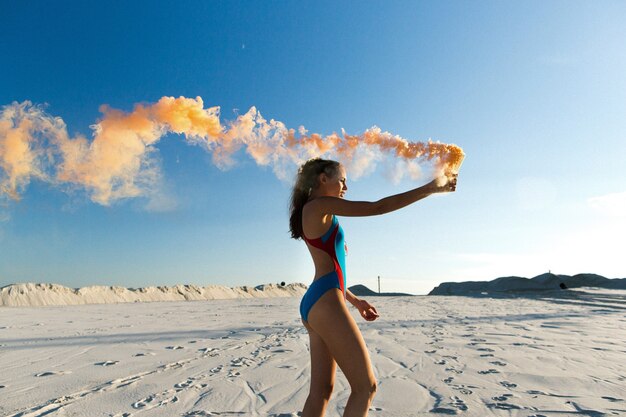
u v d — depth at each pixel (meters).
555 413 3.28
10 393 3.99
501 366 5.05
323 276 2.22
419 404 3.54
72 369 5.07
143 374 4.77
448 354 5.86
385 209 2.13
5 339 7.78
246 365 5.22
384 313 13.66
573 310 14.84
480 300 23.92
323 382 2.25
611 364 5.15
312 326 2.22
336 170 2.39
